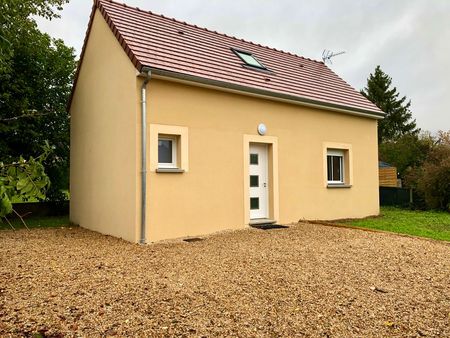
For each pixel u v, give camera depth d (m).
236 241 7.04
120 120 7.64
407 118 43.91
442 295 4.09
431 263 5.51
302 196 10.03
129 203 7.20
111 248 6.40
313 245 6.68
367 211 11.91
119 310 3.45
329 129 10.85
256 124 9.03
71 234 8.19
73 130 10.63
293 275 4.72
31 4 10.61
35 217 12.30
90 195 9.13
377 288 4.29
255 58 11.05
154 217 7.14
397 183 19.84
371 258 5.75
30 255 5.79
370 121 12.26
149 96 7.19
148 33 8.61
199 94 7.97
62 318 3.24
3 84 10.48
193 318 3.30
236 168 8.56
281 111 9.62
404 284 4.47
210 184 8.06
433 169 13.86
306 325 3.22
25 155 11.71
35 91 11.93
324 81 12.34
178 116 7.59
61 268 4.95
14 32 8.15
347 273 4.88
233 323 3.22
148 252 6.04
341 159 11.64
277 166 9.47
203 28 11.15
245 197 8.70
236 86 8.28
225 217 8.31
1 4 3.44
